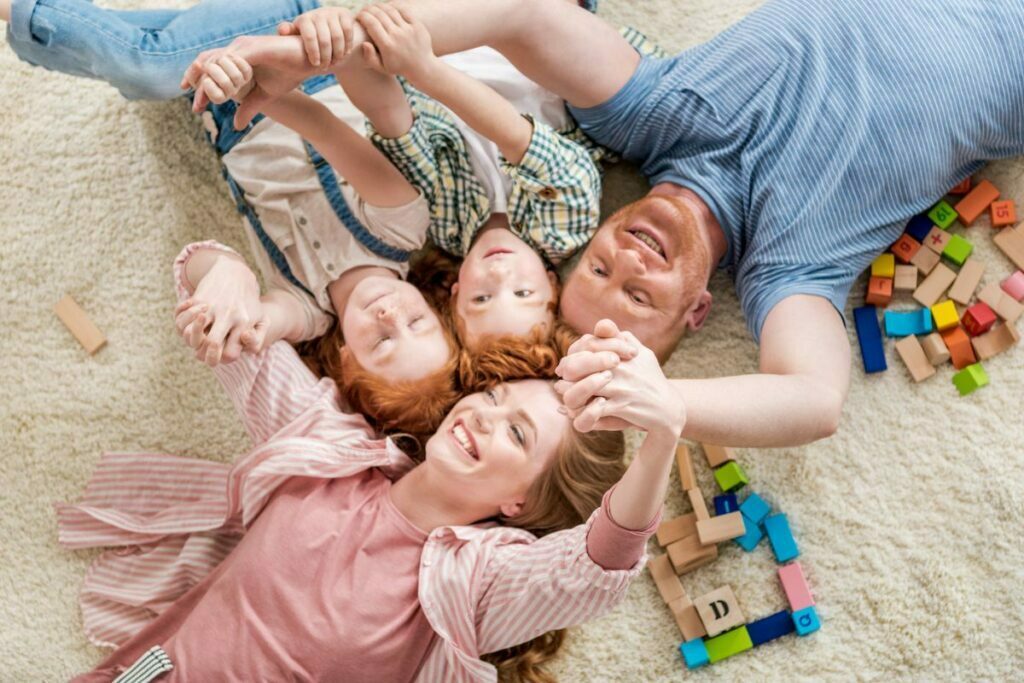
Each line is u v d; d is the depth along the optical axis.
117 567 1.40
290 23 1.15
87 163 1.47
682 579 1.42
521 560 1.21
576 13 1.31
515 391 1.25
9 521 1.44
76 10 1.21
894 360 1.44
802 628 1.38
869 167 1.31
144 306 1.46
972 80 1.29
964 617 1.38
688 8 1.49
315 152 1.37
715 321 1.45
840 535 1.41
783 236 1.32
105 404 1.45
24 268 1.46
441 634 1.21
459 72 1.24
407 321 1.30
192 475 1.40
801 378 1.24
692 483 1.41
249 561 1.24
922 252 1.42
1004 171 1.44
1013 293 1.41
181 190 1.47
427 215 1.36
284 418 1.32
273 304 1.33
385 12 1.16
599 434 1.26
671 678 1.40
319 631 1.21
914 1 1.31
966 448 1.41
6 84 1.48
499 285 1.30
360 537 1.26
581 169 1.34
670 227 1.31
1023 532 1.38
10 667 1.41
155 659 1.21
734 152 1.35
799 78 1.32
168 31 1.26
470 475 1.23
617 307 1.31
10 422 1.45
